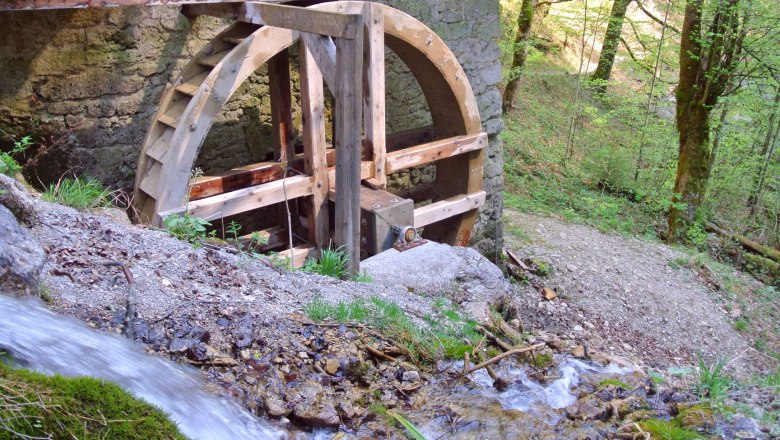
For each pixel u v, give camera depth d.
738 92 10.11
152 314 3.02
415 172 7.40
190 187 5.02
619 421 3.06
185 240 4.14
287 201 5.55
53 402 1.98
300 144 6.44
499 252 7.56
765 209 11.56
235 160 6.09
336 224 4.71
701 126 10.01
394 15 5.64
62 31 4.94
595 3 14.76
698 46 9.81
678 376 4.16
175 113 4.95
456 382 3.24
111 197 5.41
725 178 11.54
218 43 5.18
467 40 6.76
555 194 10.52
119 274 3.27
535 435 2.83
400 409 2.96
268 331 3.16
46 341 2.38
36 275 2.78
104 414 2.05
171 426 2.16
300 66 5.32
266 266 4.12
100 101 5.23
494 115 7.20
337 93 4.43
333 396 2.89
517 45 12.42
